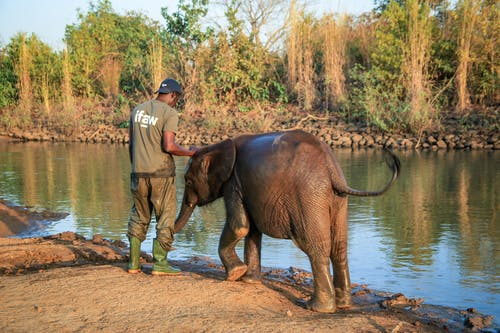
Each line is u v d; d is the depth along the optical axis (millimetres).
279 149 5340
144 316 4707
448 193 12242
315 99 25953
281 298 5539
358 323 4762
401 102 22391
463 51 22656
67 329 4441
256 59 27562
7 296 5125
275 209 5316
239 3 28750
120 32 35250
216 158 5957
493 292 6234
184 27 28875
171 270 6035
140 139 5836
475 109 22922
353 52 26875
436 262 7387
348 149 20609
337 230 5391
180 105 28281
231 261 5906
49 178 15734
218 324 4543
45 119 31141
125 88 31547
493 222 9570
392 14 24328
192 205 6402
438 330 4977
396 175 4816
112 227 9844
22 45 32750
